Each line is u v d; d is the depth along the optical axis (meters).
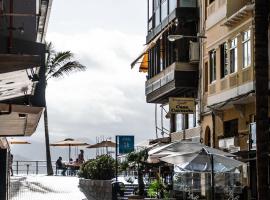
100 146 56.28
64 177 48.25
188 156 24.45
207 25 39.03
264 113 15.71
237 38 33.69
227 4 34.47
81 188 39.59
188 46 42.16
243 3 33.53
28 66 10.10
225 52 35.94
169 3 43.91
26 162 57.53
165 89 44.34
